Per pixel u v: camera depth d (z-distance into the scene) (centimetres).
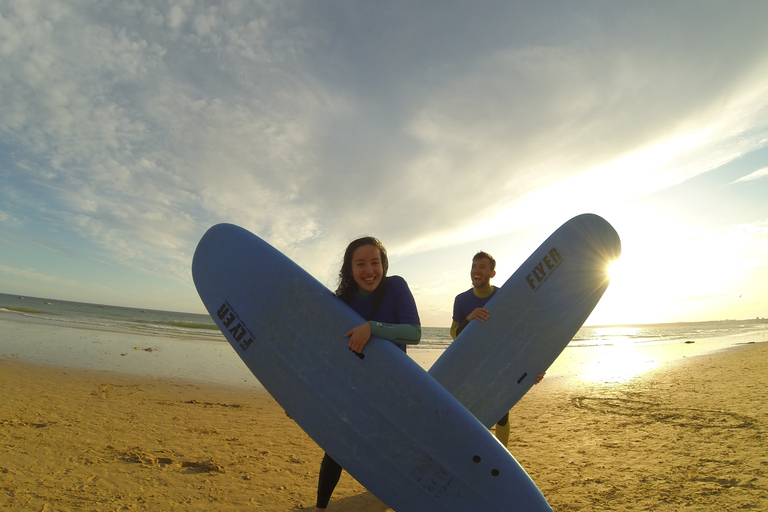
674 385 738
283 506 253
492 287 311
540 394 758
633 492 260
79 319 2306
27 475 278
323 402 180
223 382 801
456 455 166
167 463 326
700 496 243
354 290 204
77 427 414
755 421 411
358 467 172
